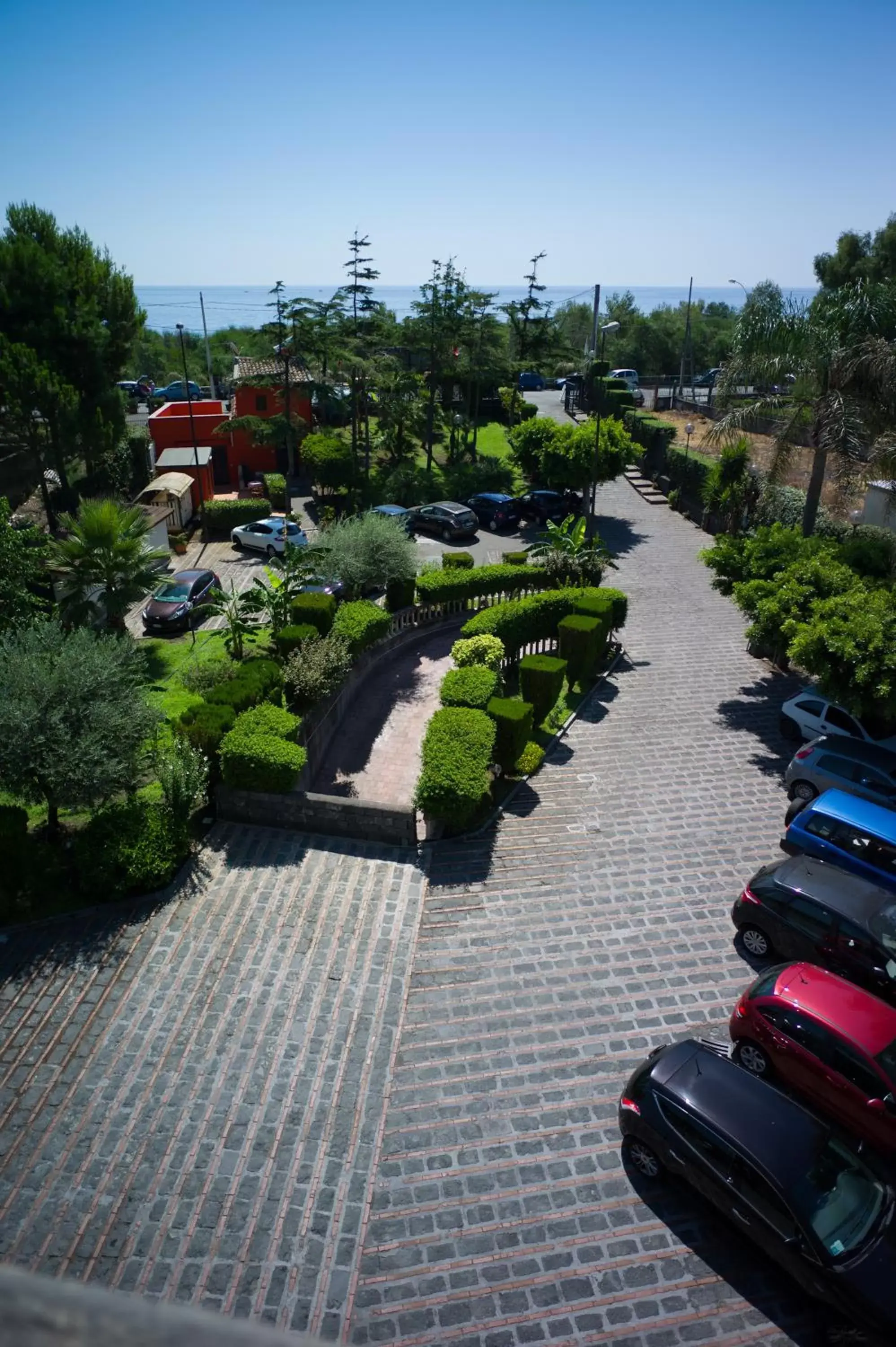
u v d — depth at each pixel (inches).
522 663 831.1
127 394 1573.6
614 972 517.0
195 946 510.0
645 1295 346.9
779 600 785.6
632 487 1806.1
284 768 609.6
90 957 497.7
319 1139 402.9
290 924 534.3
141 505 1446.9
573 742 814.5
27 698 546.6
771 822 684.1
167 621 1023.6
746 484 1405.0
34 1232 356.8
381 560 1059.9
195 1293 339.3
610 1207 380.5
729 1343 332.2
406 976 501.0
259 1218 367.9
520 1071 445.7
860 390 952.3
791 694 924.6
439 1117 418.3
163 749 630.5
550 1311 339.9
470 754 642.8
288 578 970.1
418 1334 330.3
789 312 965.2
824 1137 370.6
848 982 452.1
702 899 587.2
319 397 1733.5
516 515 1555.1
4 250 1278.3
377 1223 369.4
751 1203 353.7
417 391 1872.5
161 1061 435.5
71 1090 417.7
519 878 601.6
